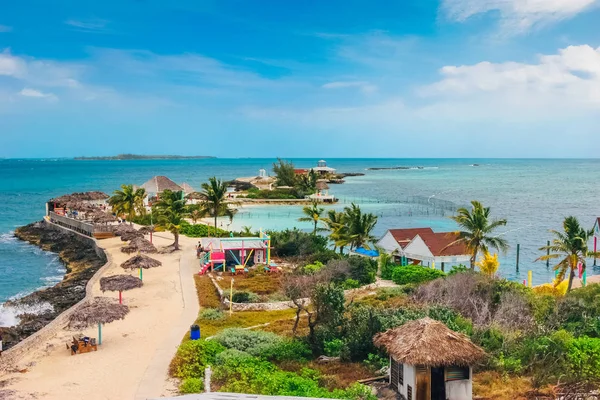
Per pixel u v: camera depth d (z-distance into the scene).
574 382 22.69
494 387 22.39
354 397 20.69
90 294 42.28
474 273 38.22
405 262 54.62
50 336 31.86
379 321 27.94
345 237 58.31
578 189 185.75
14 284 53.19
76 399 22.67
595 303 32.66
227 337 29.16
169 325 34.28
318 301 30.34
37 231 86.75
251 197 141.12
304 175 163.25
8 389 23.73
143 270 52.59
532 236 84.62
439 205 128.38
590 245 75.62
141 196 89.06
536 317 30.95
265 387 21.64
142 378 25.06
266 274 50.97
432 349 20.22
